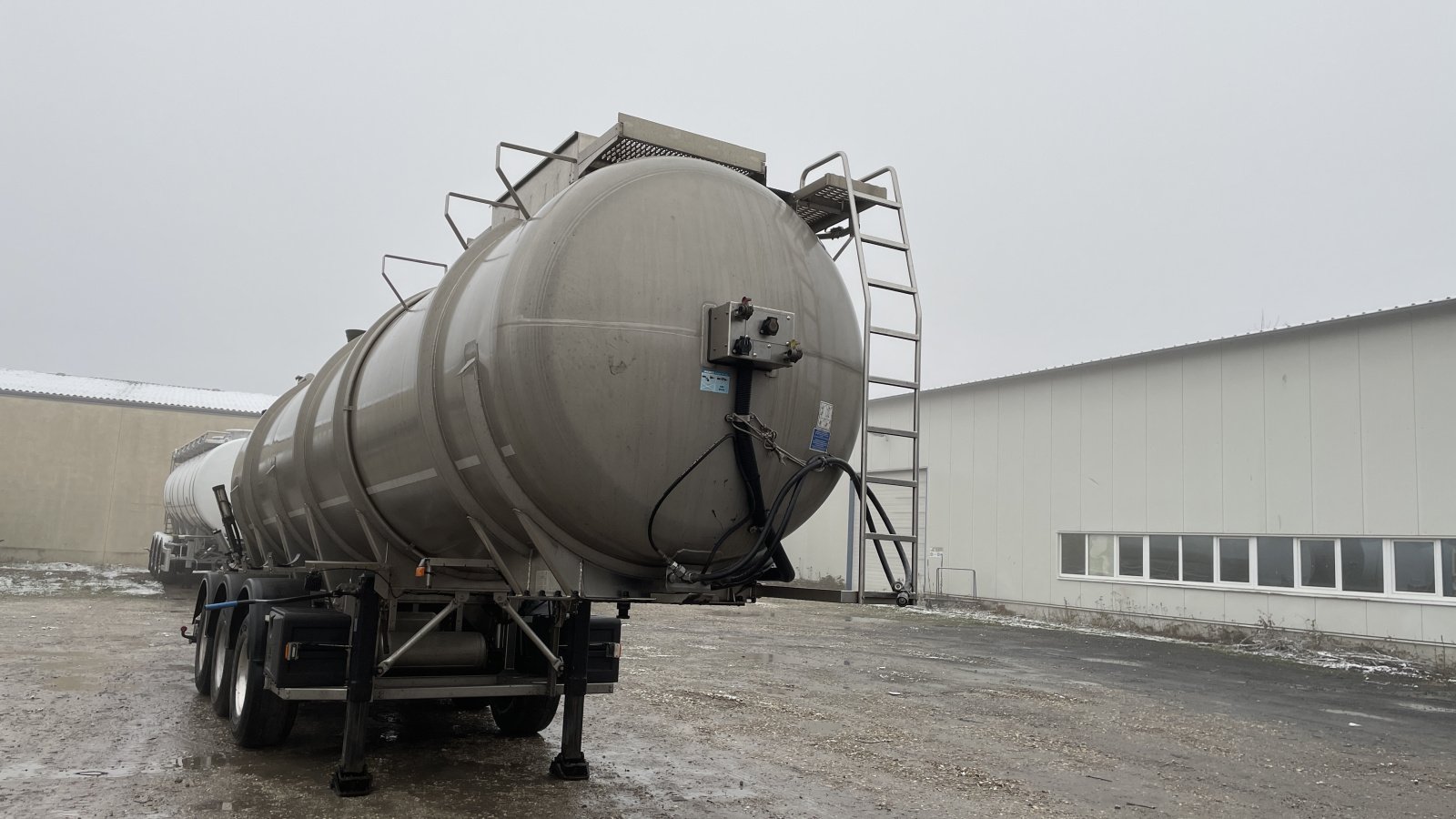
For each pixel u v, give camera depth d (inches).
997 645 633.6
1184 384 756.6
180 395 1644.9
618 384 183.8
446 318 219.0
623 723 318.3
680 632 636.7
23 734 275.4
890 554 1008.9
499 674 253.8
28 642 489.7
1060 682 466.9
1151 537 772.6
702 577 191.0
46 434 1380.4
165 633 548.7
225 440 815.1
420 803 218.4
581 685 243.6
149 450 1435.8
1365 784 278.4
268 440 372.2
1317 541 664.4
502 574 217.8
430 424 211.2
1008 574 890.1
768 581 206.8
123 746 266.5
